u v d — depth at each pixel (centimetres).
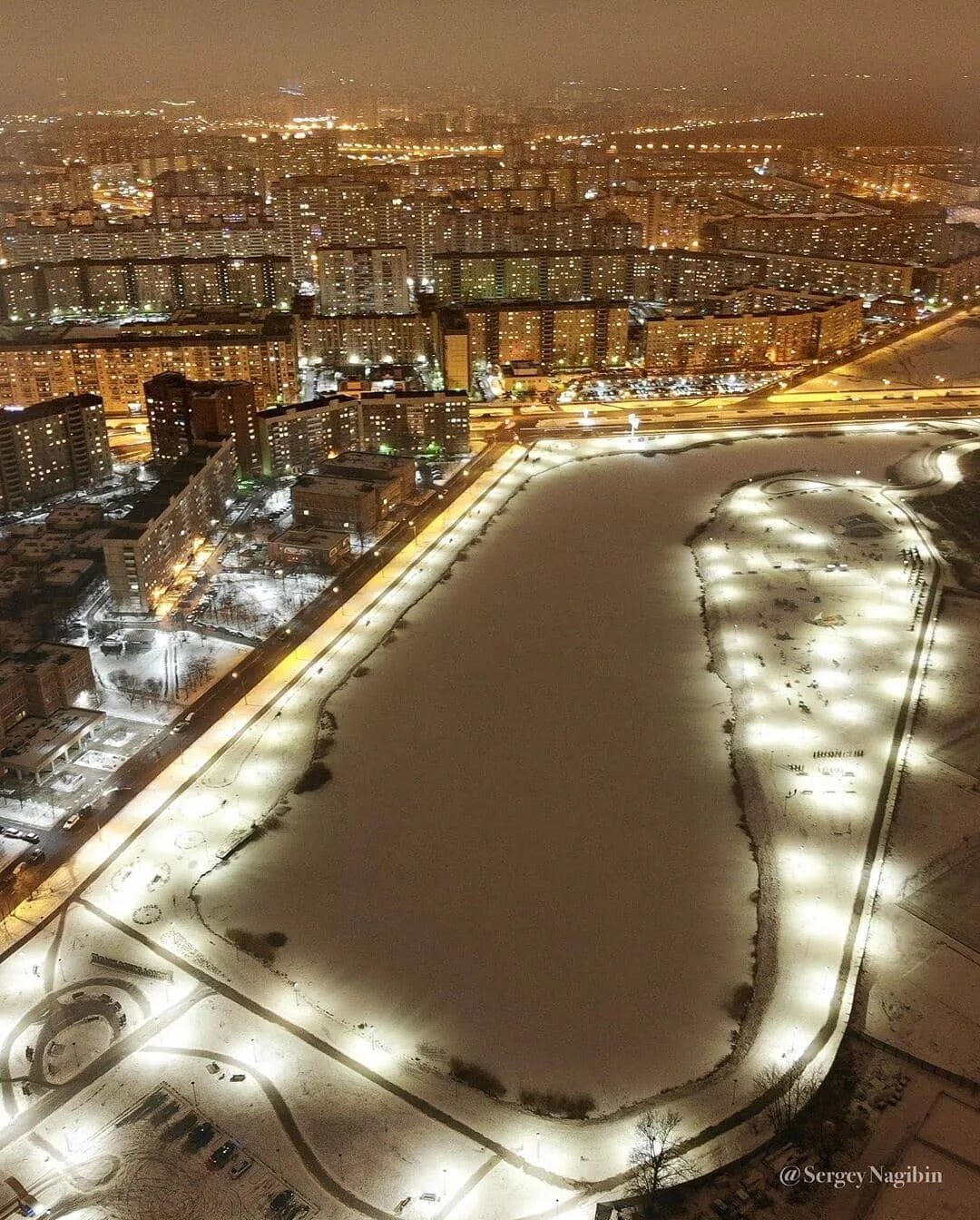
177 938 16575
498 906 17225
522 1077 14175
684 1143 13200
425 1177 12888
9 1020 15188
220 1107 13800
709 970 15888
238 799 19950
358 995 15512
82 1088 14088
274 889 17625
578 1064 14362
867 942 16262
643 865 18100
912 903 17038
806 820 19112
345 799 19900
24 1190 12762
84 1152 13238
